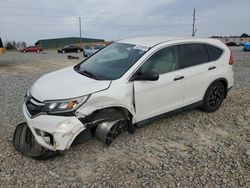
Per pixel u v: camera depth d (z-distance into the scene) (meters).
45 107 3.25
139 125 4.00
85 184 2.96
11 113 5.23
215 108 5.24
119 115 3.72
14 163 3.36
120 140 4.00
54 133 3.20
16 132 4.05
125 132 4.25
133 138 4.08
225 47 5.29
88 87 3.43
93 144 3.85
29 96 3.67
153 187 2.91
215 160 3.46
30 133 3.99
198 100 4.80
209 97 5.02
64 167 3.29
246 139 4.11
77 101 3.27
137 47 4.23
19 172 3.17
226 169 3.25
